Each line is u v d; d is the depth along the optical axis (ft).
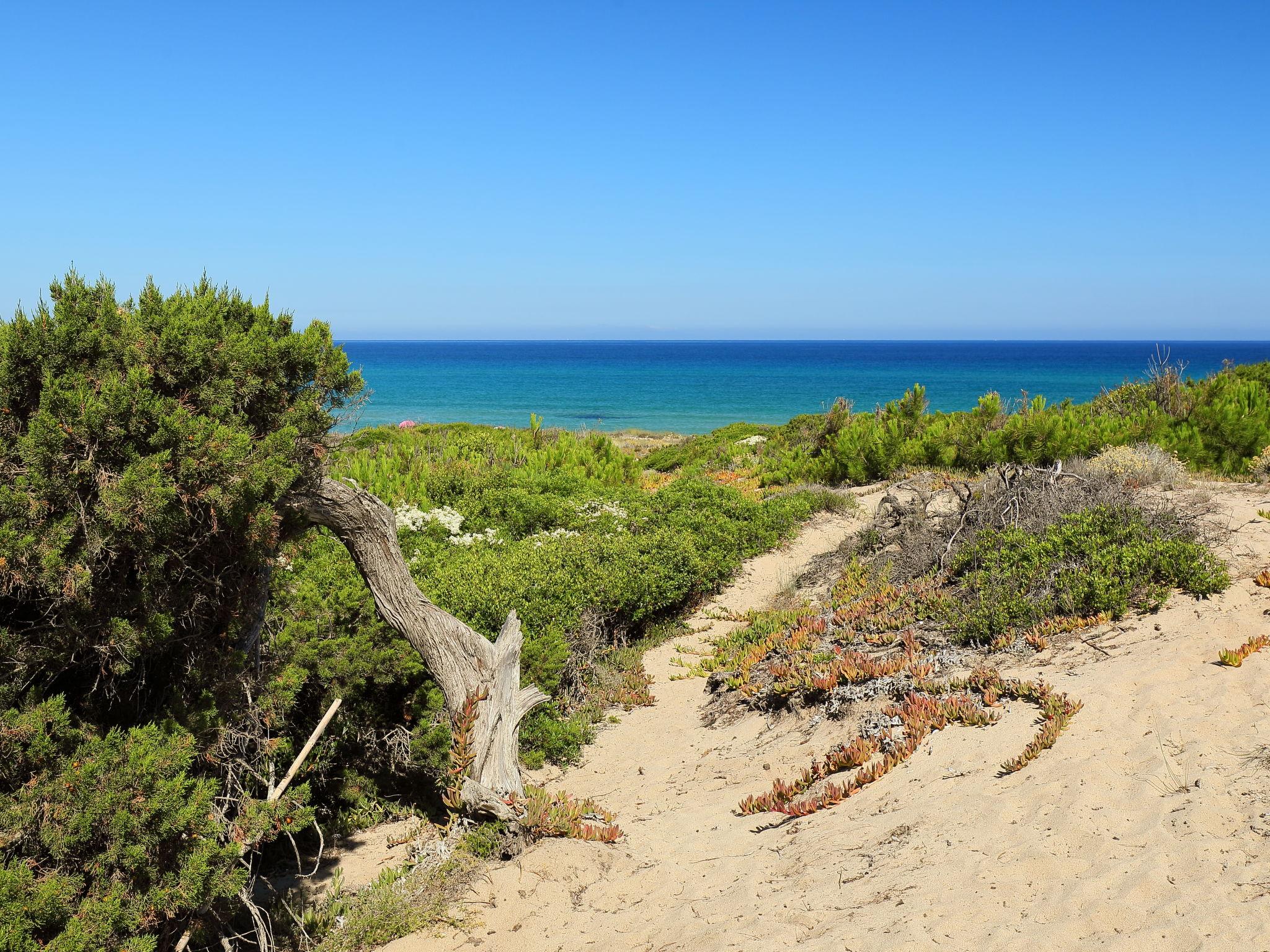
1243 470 41.73
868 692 22.34
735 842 17.24
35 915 10.90
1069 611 22.97
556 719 26.81
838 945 11.73
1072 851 12.64
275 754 17.65
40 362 12.69
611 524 43.73
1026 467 33.86
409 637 19.69
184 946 13.38
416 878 17.48
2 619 12.71
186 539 13.92
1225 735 14.93
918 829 14.83
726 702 27.04
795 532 48.44
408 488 46.57
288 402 15.92
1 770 12.03
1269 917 9.92
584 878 16.81
